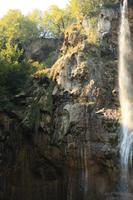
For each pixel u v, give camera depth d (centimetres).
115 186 3641
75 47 4206
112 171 3653
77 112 3819
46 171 4028
